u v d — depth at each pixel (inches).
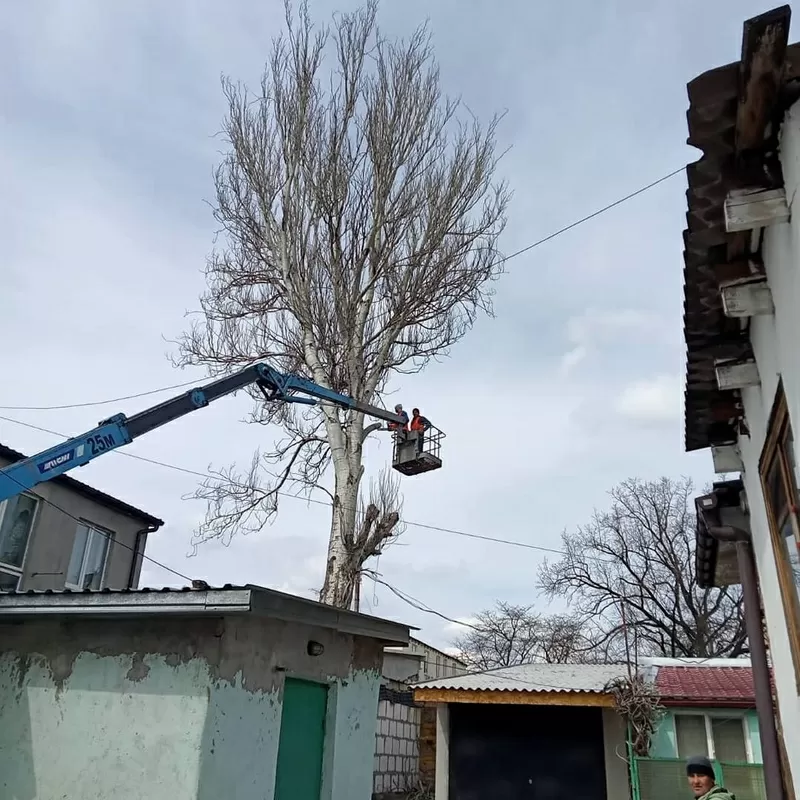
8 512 517.7
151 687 255.3
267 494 601.3
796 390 135.4
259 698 266.8
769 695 242.4
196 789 232.2
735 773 462.6
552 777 539.8
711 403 216.4
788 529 173.9
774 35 105.2
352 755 320.5
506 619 1387.8
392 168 604.7
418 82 629.3
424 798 678.5
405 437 513.0
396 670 759.1
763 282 153.5
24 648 285.0
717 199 138.5
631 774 476.7
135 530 655.8
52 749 263.1
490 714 569.6
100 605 259.6
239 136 655.1
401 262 601.3
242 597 240.7
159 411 383.9
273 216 628.1
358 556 510.9
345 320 581.3
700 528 294.4
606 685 525.0
